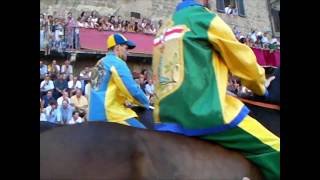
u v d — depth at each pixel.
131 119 6.05
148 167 2.89
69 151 2.75
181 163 3.07
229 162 3.27
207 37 3.42
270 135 3.39
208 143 3.32
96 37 18.48
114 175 2.76
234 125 3.31
